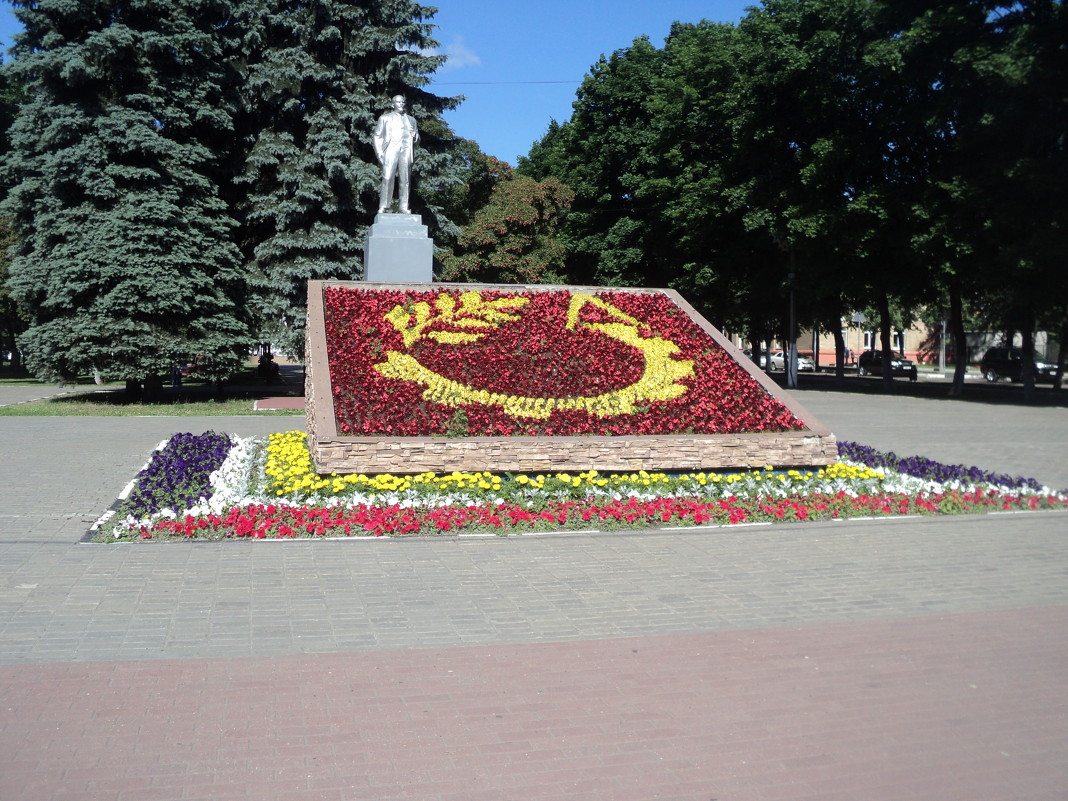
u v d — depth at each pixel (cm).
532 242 4362
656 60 4162
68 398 2811
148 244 2497
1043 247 2602
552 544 924
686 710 518
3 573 773
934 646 631
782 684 559
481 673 568
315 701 520
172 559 830
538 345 1397
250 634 630
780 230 3334
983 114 2739
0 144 3684
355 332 1381
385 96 3008
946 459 1608
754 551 910
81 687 532
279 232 2841
